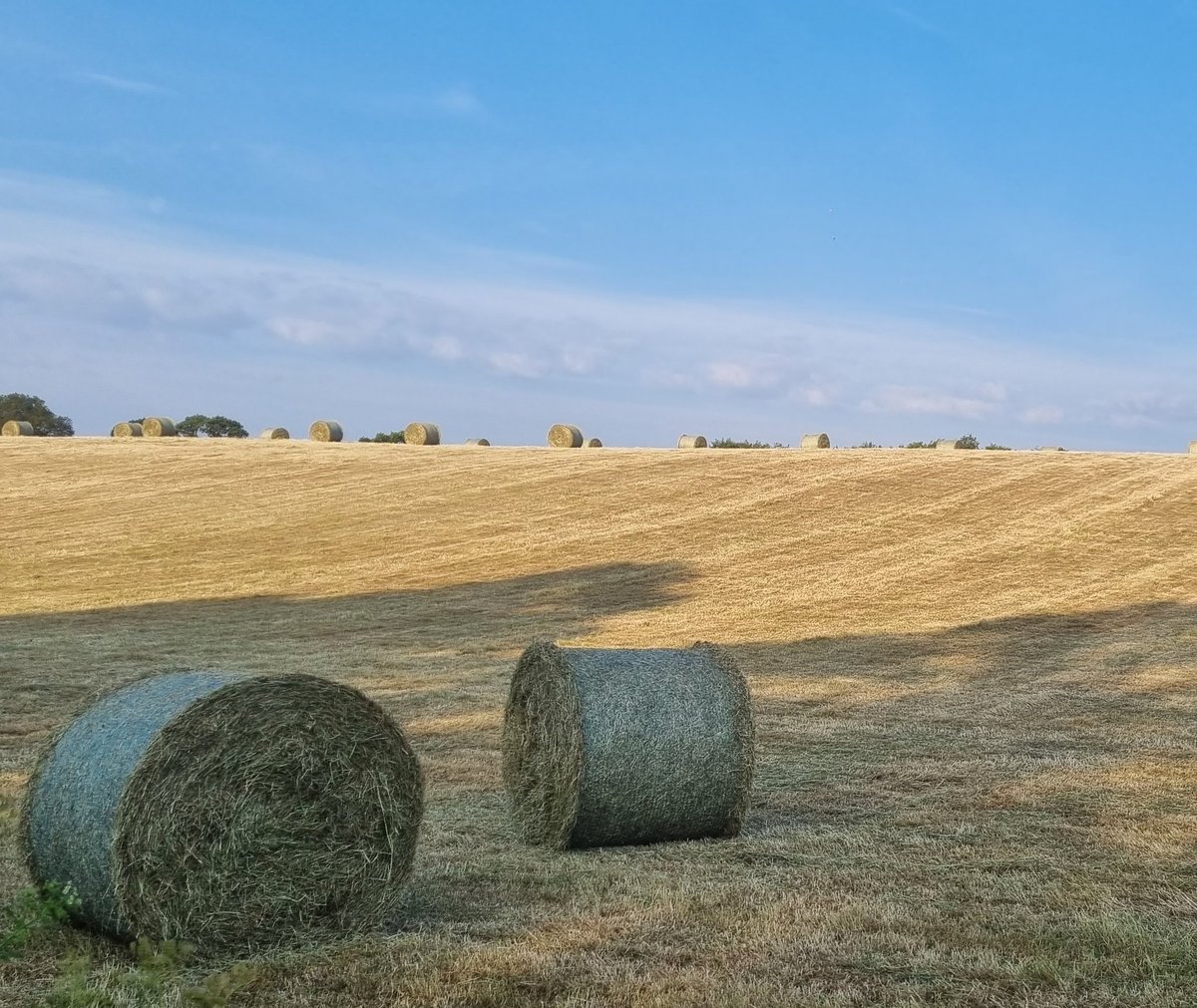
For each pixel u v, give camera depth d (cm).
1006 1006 566
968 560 2877
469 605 2480
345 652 1991
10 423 5656
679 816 912
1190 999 573
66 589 2656
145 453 4697
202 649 1998
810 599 2511
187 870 637
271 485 3931
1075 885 760
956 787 1078
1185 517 3294
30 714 1399
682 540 3095
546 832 905
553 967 612
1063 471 3975
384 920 700
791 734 1341
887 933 665
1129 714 1483
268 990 586
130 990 570
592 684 909
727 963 621
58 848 655
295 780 670
